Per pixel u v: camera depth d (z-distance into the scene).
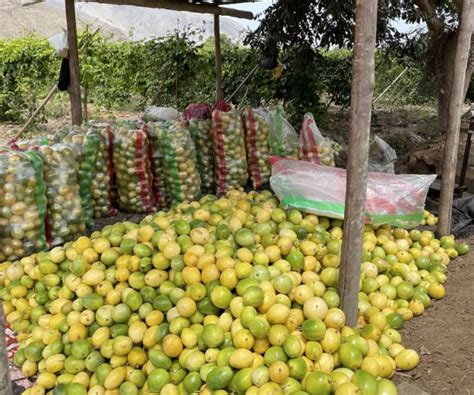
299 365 2.57
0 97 12.45
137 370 2.81
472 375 2.90
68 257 3.49
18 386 2.99
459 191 6.07
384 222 4.32
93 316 3.09
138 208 5.52
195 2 7.95
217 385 2.54
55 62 12.23
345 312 3.10
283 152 5.99
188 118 6.96
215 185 6.10
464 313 3.58
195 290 2.97
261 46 8.51
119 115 13.17
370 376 2.53
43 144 4.95
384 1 6.96
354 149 2.85
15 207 4.23
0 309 1.93
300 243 3.67
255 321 2.68
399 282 3.75
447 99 8.02
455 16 7.84
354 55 2.73
